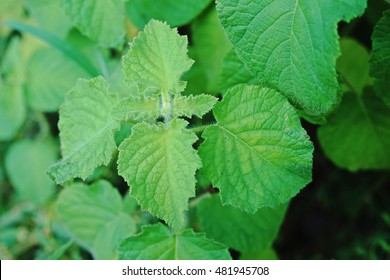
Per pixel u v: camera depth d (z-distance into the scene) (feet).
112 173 1.88
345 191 2.08
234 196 1.39
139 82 1.41
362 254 1.99
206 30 1.75
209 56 1.77
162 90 1.42
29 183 2.13
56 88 2.02
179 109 1.41
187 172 1.37
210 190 1.68
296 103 1.40
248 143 1.40
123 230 1.70
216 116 1.40
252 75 1.44
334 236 2.09
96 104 1.46
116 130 1.43
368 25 1.91
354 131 1.69
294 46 1.36
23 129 2.19
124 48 1.81
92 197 1.73
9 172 2.14
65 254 1.98
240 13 1.37
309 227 2.12
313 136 1.98
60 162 1.44
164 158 1.39
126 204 1.72
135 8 1.70
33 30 1.86
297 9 1.34
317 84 1.36
